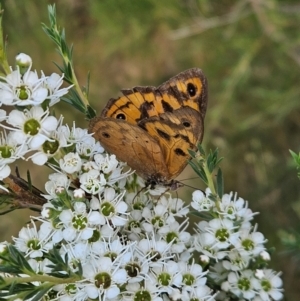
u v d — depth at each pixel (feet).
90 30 2.97
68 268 1.41
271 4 2.49
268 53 2.68
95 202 1.45
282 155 2.67
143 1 2.71
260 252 1.55
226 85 2.56
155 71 3.03
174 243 1.52
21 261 1.39
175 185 1.57
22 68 1.43
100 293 1.42
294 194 2.59
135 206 1.53
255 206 2.60
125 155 1.53
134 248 1.46
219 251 1.55
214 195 1.53
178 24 2.81
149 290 1.45
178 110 1.52
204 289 1.49
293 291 2.39
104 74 3.08
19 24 2.80
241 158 2.70
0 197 1.48
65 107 2.76
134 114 1.56
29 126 1.42
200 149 1.51
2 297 1.39
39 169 2.95
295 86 2.61
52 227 1.46
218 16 2.74
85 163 1.46
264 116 2.64
